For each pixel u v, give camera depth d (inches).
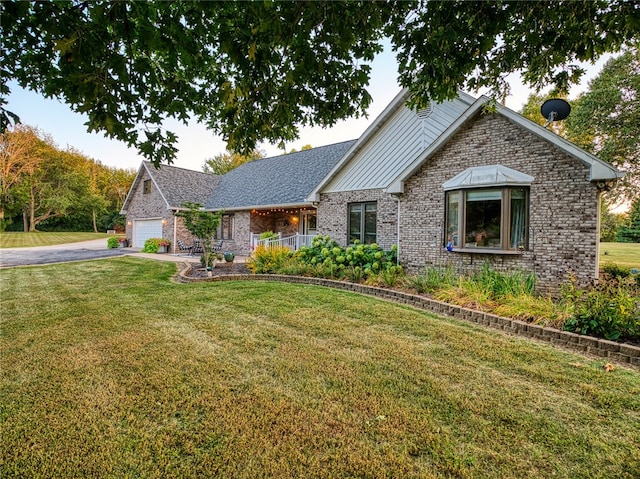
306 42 97.8
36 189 1423.5
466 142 301.7
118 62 91.7
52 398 113.2
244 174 810.8
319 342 167.6
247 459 85.0
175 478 78.9
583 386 123.6
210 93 140.1
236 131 127.4
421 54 118.1
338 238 477.1
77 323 198.5
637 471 82.1
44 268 455.8
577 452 88.7
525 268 267.3
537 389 121.1
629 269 346.9
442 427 98.3
